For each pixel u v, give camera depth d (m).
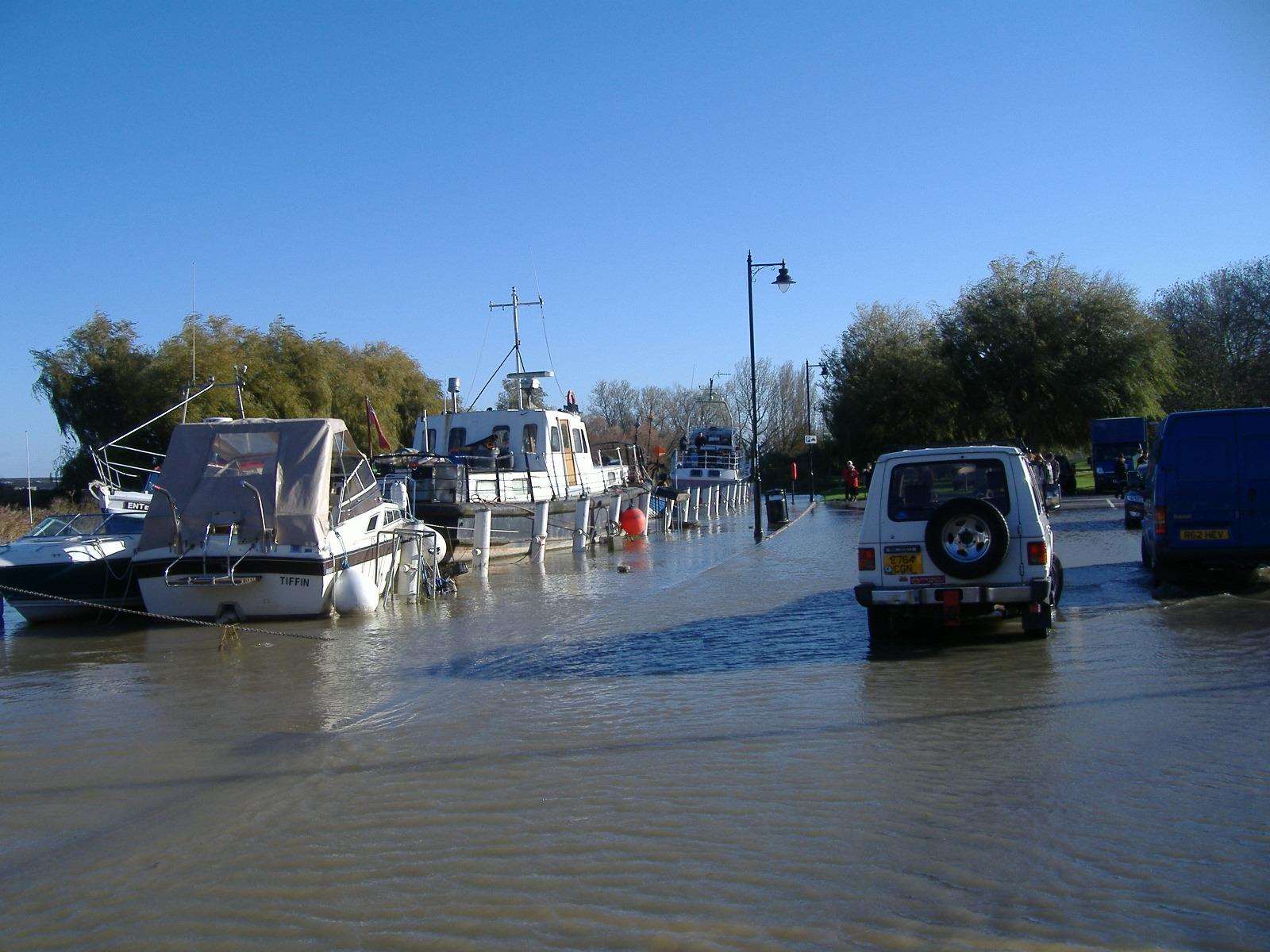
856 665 9.39
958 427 50.19
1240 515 12.15
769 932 3.93
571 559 24.09
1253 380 54.84
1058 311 48.06
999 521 9.59
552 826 5.27
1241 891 4.14
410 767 6.54
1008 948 3.71
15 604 14.91
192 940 4.12
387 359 46.28
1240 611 11.23
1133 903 4.05
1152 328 47.22
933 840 4.82
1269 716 6.80
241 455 14.55
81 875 4.89
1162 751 6.09
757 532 25.92
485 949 3.91
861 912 4.06
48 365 34.22
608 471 30.23
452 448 25.00
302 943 4.04
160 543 14.12
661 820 5.28
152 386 33.62
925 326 52.72
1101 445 40.28
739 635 11.46
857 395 52.41
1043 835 4.81
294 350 38.62
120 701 9.37
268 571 13.79
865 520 10.08
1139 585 13.86
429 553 16.70
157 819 5.73
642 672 9.52
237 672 10.69
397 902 4.39
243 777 6.49
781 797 5.57
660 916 4.12
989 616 11.40
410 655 11.24
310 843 5.19
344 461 15.32
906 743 6.56
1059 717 7.02
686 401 84.38
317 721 8.11
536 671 9.80
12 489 36.53
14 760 7.23
